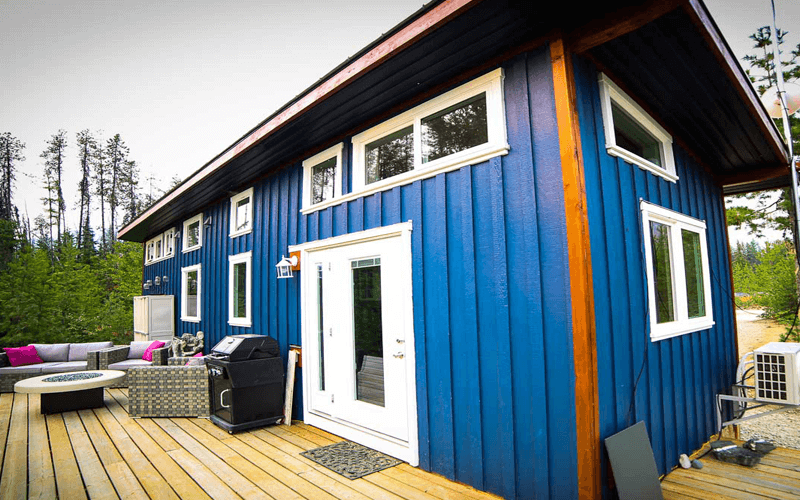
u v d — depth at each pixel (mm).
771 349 3816
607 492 2578
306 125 4391
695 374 4066
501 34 2879
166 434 4605
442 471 3322
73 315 13219
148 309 9188
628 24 2521
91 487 3225
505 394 2918
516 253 2939
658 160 4098
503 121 3084
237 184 6617
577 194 2615
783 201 10078
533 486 2734
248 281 6281
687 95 3605
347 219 4469
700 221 4676
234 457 3846
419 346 3566
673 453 3492
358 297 4277
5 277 12281
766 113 4301
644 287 3293
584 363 2510
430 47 2986
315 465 3611
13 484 3297
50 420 5246
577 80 2873
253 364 4777
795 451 3986
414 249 3666
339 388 4438
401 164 3986
